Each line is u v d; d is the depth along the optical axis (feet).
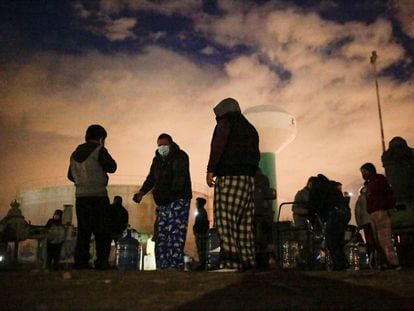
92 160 20.88
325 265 28.81
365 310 8.30
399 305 8.73
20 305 8.94
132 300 9.65
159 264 22.09
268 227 27.22
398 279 14.16
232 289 11.51
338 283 12.89
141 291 11.19
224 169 17.03
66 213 52.65
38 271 17.53
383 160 28.17
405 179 26.99
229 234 16.78
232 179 16.93
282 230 29.19
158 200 22.48
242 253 16.84
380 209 23.35
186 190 22.52
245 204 17.02
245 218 17.08
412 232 26.03
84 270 18.94
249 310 8.40
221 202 16.90
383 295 10.35
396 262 22.68
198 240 33.65
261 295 10.44
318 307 8.65
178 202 22.27
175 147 23.11
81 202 20.61
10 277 14.58
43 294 10.61
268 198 27.68
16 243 34.50
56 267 35.01
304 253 29.58
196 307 8.70
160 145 23.31
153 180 23.68
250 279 13.76
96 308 8.59
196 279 13.87
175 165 22.35
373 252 28.66
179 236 22.07
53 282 13.17
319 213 26.35
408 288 11.70
